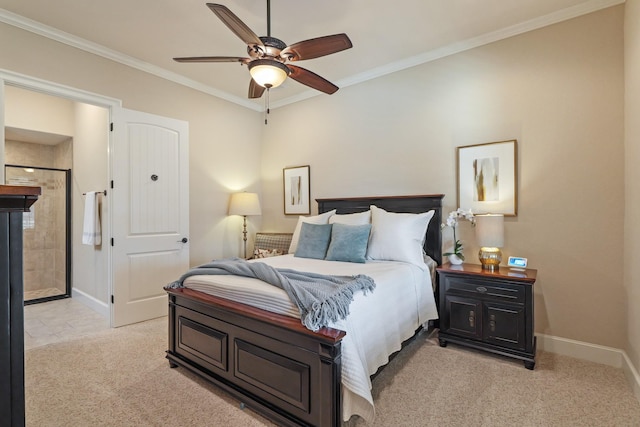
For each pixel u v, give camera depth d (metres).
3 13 2.50
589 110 2.45
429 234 3.14
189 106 3.85
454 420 1.73
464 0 2.40
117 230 3.18
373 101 3.62
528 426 1.68
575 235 2.51
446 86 3.13
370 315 1.86
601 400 1.91
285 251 4.18
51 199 4.79
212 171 4.11
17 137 4.29
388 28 2.77
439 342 2.68
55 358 2.50
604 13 2.39
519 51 2.75
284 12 2.53
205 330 2.11
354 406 1.56
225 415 1.80
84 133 4.00
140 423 1.74
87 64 2.99
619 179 2.34
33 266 4.60
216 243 4.16
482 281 2.48
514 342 2.35
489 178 2.88
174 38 2.92
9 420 0.71
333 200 3.82
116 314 3.18
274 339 1.73
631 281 2.15
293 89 4.11
